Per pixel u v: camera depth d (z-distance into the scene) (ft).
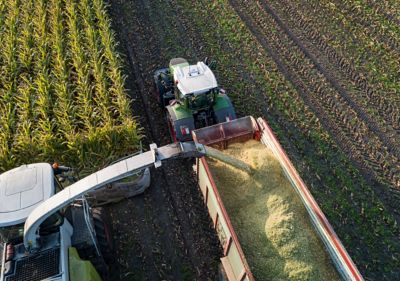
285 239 24.97
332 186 34.06
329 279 23.70
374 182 34.27
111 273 29.73
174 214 33.14
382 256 29.40
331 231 23.57
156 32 51.72
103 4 54.19
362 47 47.70
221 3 55.77
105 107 37.83
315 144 37.45
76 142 34.96
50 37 46.93
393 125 38.93
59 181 26.45
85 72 42.24
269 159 29.37
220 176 29.25
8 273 22.66
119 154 35.53
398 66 44.98
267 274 24.30
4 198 23.38
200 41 49.93
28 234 21.93
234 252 24.27
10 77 42.32
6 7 52.85
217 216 27.27
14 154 35.04
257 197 28.02
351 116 39.88
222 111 34.71
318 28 50.80
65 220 25.25
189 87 33.42
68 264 23.86
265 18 52.85
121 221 32.83
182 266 29.94
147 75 45.75
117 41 50.49
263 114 40.37
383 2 53.98
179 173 35.99
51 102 39.45
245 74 44.98
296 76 44.45
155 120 40.60
